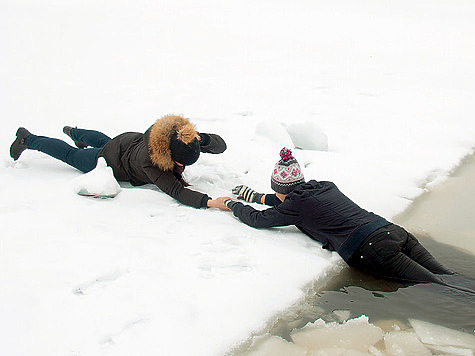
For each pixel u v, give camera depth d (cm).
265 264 327
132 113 699
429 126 657
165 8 1883
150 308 279
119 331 261
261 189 452
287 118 691
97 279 304
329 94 830
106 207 399
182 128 388
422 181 493
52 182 450
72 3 1853
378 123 671
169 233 361
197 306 284
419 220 415
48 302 281
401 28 1600
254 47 1265
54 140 469
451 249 368
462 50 1244
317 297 309
